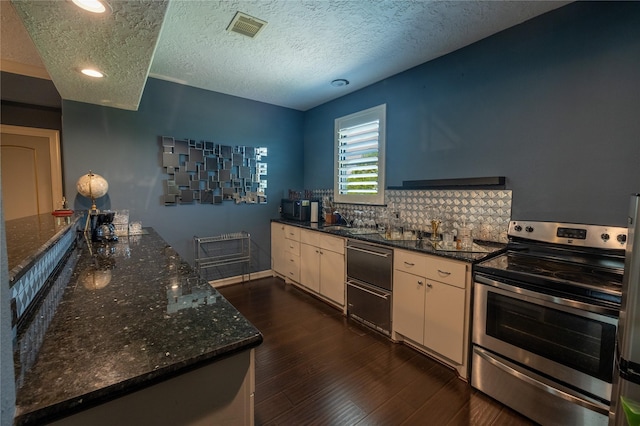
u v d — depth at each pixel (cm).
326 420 163
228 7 195
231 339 83
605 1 180
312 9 197
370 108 337
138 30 151
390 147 317
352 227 343
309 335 256
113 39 160
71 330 87
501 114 228
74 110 281
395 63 282
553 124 202
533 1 190
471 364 192
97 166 295
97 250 202
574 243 188
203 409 80
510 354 170
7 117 309
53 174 331
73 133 281
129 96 261
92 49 171
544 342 156
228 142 377
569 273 163
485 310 180
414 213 291
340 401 177
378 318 257
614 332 133
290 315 296
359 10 199
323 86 344
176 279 138
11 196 315
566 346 148
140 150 317
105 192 275
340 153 379
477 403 176
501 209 229
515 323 167
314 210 388
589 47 186
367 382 195
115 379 65
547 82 204
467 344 194
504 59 225
